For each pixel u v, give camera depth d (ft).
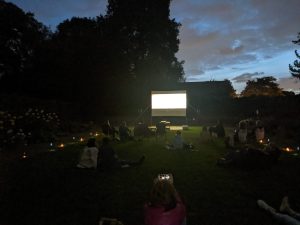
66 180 31.27
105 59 120.67
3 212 22.99
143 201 24.76
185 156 43.21
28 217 22.03
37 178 32.19
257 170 34.22
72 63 115.44
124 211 22.72
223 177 31.40
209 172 33.58
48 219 21.63
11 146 50.88
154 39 151.84
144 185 29.12
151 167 36.50
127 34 152.05
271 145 37.42
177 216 14.21
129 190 27.63
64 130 77.25
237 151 36.58
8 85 135.33
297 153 44.39
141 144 55.67
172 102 96.53
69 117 102.42
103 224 17.87
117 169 35.58
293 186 28.04
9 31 136.36
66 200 25.31
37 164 39.01
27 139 56.39
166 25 153.48
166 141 59.26
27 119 60.49
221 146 52.31
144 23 149.59
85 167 36.35
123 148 50.98
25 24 140.05
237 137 55.21
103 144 36.45
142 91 139.64
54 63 117.39
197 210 22.54
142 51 153.07
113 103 127.34
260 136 58.13
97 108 122.72
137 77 149.07
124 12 150.51
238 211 22.20
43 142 58.65
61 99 120.47
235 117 112.88
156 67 149.89
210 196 25.54
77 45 119.03
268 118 83.46
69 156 44.34
